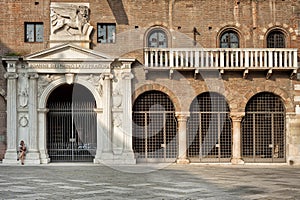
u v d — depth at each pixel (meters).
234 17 34.94
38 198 18.45
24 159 32.78
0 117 33.72
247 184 22.62
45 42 34.00
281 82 34.69
